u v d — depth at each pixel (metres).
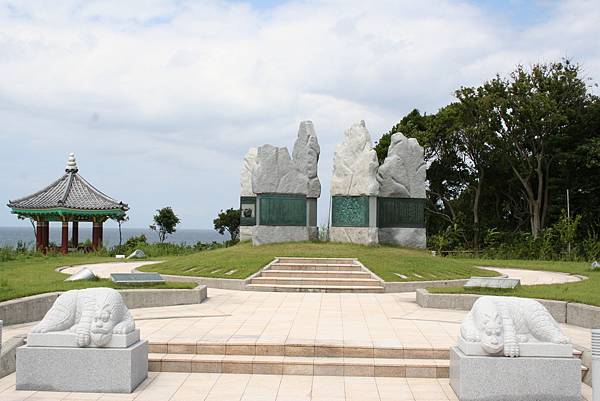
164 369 10.88
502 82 44.41
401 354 11.19
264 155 28.05
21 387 9.60
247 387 9.95
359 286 20.75
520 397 9.17
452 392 9.78
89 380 9.55
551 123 41.84
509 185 49.22
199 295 17.44
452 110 47.84
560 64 43.72
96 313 9.66
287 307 16.66
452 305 16.70
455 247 45.22
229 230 61.09
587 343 12.41
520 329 9.50
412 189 30.11
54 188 41.34
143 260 32.75
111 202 40.19
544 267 29.34
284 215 28.16
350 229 28.47
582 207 45.22
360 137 29.05
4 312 13.84
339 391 9.79
